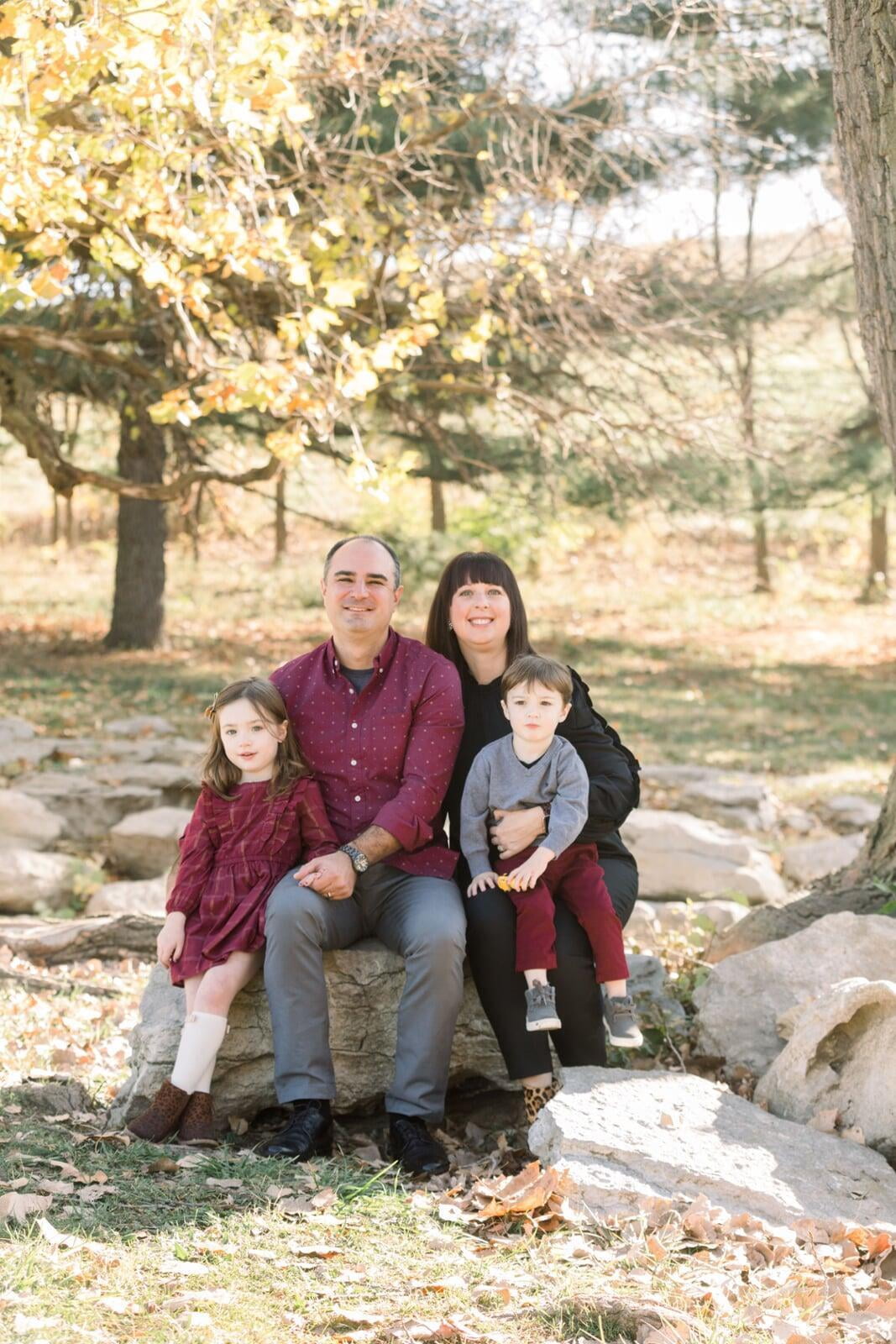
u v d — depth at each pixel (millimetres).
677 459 12672
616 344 11227
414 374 11789
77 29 4531
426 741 4230
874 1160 3615
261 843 4137
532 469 15328
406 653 4367
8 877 7453
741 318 13297
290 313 8969
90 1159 3654
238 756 4125
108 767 10203
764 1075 4145
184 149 5906
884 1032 3902
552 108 9266
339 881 3996
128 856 8531
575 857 4238
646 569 32062
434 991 3959
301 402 6188
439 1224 3346
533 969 4008
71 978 5934
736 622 25266
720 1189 3371
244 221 6676
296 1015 3914
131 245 6070
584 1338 2760
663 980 5070
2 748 10742
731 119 9297
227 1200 3400
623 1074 3889
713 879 8156
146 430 16828
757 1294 2973
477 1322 2807
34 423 9945
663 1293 2938
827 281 14484
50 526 38000
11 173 4883
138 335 10125
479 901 4125
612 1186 3336
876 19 4461
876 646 22578
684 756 13008
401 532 22641
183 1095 3934
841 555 33594
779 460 12734
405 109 8852
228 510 17797
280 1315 2811
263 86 5023
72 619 23391
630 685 17734
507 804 4184
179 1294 2842
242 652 19562
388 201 8977
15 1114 4051
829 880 5547
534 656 4215
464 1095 4504
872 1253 3225
